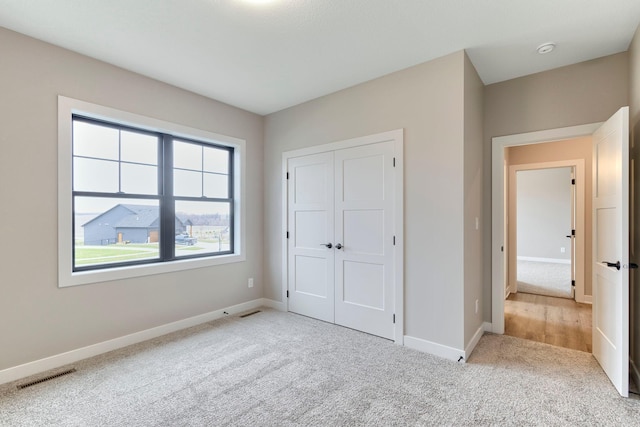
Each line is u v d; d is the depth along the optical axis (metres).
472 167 2.84
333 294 3.48
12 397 2.07
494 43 2.49
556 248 7.73
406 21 2.19
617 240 2.16
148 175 3.24
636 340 2.27
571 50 2.60
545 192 7.86
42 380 2.29
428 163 2.77
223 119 3.76
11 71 2.29
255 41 2.44
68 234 2.56
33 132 2.39
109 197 2.94
